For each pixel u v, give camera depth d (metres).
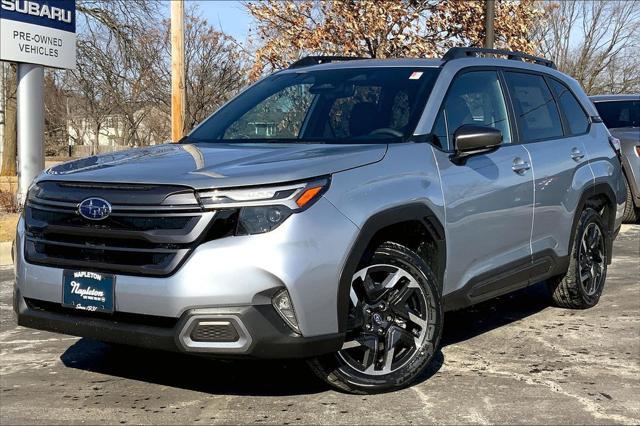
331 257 3.80
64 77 29.98
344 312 3.88
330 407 4.13
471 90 5.24
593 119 6.70
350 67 5.45
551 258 5.77
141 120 30.34
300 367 4.80
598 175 6.32
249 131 5.13
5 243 8.94
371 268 4.19
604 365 5.00
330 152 4.18
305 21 14.28
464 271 4.79
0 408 4.09
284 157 4.06
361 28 13.46
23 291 4.08
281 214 3.70
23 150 11.24
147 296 3.68
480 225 4.88
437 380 4.63
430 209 4.41
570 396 4.40
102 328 3.82
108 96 28.30
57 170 4.29
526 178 5.35
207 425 3.88
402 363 4.36
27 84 11.13
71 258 3.93
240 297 3.61
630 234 11.45
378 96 5.00
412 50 13.61
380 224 4.06
